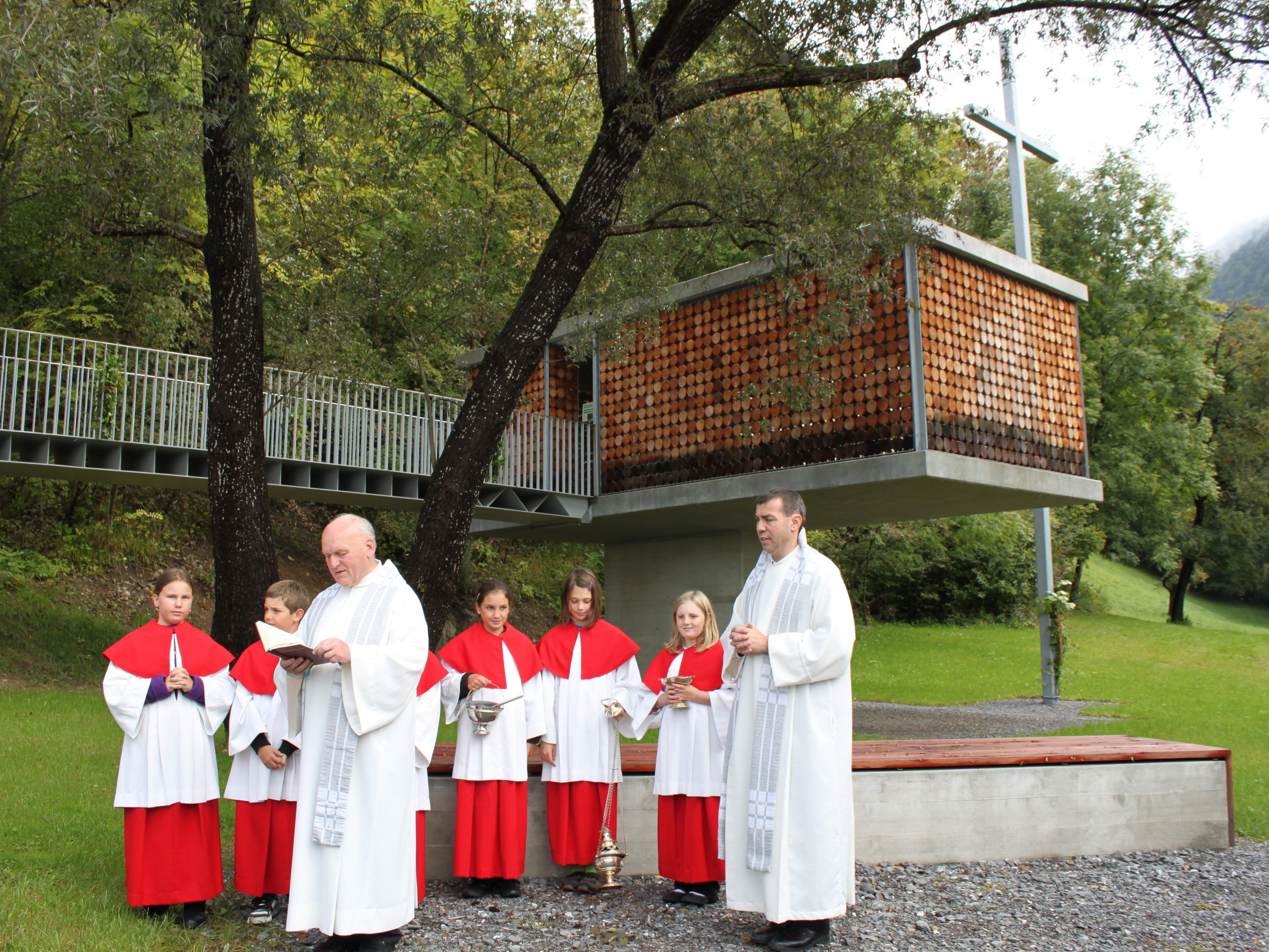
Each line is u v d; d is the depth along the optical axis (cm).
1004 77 905
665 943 416
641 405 1455
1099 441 2938
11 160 1339
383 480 1381
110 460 1149
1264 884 505
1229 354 3734
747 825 411
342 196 1411
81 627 1447
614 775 512
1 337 1465
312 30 926
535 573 2298
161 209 1035
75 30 625
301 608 480
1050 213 2916
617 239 1135
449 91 1361
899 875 517
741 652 411
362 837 381
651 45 878
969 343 1167
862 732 1145
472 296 1178
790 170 980
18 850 538
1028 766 562
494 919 449
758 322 1302
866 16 912
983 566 2952
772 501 434
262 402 876
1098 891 492
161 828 425
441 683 496
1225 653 2245
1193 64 849
